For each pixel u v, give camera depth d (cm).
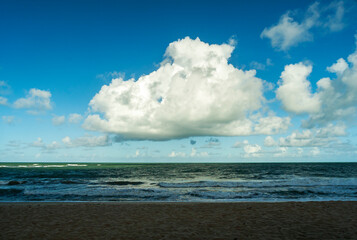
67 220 979
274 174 4706
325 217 995
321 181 2794
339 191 2038
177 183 2702
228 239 717
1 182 2786
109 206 1291
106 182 2967
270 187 2370
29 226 884
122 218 1012
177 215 1065
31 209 1210
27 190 2130
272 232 784
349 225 866
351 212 1092
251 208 1202
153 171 6019
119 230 828
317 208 1186
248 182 2730
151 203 1395
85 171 5538
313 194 1905
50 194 1909
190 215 1063
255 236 742
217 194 1881
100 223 927
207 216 1039
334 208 1183
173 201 1584
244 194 1883
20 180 3231
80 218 1013
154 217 1028
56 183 2827
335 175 4397
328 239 706
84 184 2767
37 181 3023
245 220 958
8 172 4925
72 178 3675
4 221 962
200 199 1698
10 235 769
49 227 870
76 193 1944
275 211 1125
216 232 794
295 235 748
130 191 2041
